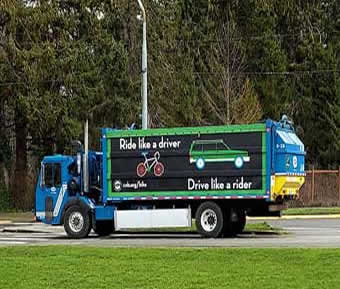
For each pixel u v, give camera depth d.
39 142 46.09
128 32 45.66
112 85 43.97
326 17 59.88
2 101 42.97
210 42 53.03
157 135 25.36
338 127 56.47
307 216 39.41
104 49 43.72
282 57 56.44
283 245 19.83
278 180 23.98
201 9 55.31
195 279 13.05
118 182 25.84
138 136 25.62
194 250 17.58
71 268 14.89
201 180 24.72
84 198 26.22
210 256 16.30
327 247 18.30
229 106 46.59
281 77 56.16
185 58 49.97
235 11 56.94
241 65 52.44
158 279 13.19
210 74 50.16
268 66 55.94
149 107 45.53
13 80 41.53
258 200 24.31
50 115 41.28
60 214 26.59
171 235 26.69
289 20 58.97
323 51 57.34
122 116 43.91
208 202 24.67
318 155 57.12
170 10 49.19
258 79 55.66
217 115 47.66
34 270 14.70
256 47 56.31
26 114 41.38
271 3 57.38
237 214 24.80
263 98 55.28
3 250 18.86
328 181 49.47
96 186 26.75
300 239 22.92
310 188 48.91
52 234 28.95
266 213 25.20
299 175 25.34
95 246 20.22
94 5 44.12
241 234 25.91
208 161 24.64
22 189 46.91
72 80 41.75
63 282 13.15
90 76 42.59
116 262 15.74
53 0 42.44
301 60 58.19
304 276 13.07
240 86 49.78
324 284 12.20
